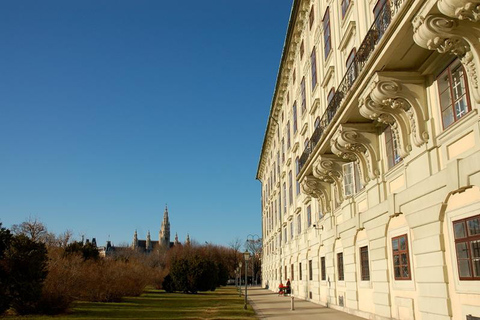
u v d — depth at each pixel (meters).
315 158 18.19
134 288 36.47
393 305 12.88
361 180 15.23
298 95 29.72
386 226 13.35
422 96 10.74
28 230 37.59
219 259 86.44
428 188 10.45
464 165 8.92
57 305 19.69
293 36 29.78
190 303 28.41
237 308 23.55
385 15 11.26
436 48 8.64
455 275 9.45
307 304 23.72
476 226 8.77
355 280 16.41
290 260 34.44
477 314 8.64
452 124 9.52
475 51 8.17
